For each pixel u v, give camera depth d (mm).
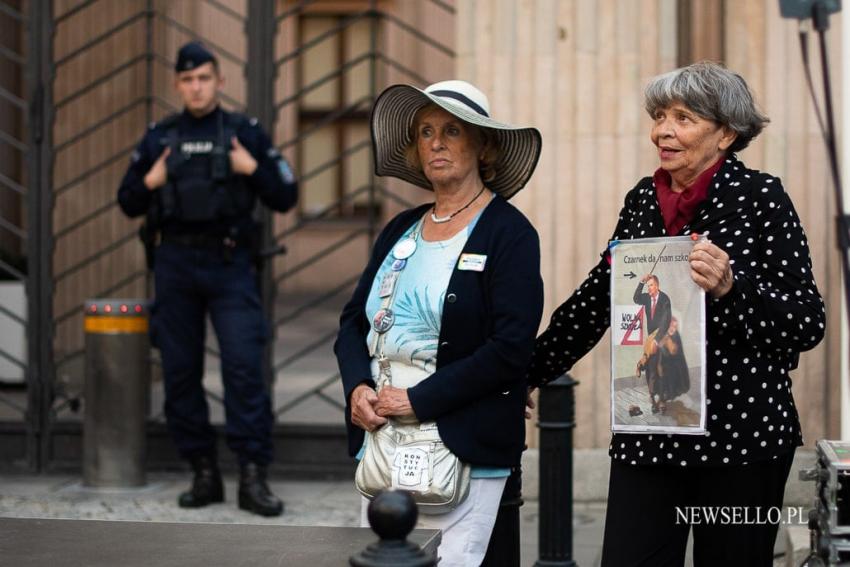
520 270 3361
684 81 3191
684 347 3102
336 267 18422
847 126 6023
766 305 3086
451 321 3363
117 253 9664
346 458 7184
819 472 3133
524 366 3338
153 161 6270
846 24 6012
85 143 9594
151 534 2959
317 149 18375
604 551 3299
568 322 3568
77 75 9523
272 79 7266
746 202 3186
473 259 3383
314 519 6168
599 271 3504
